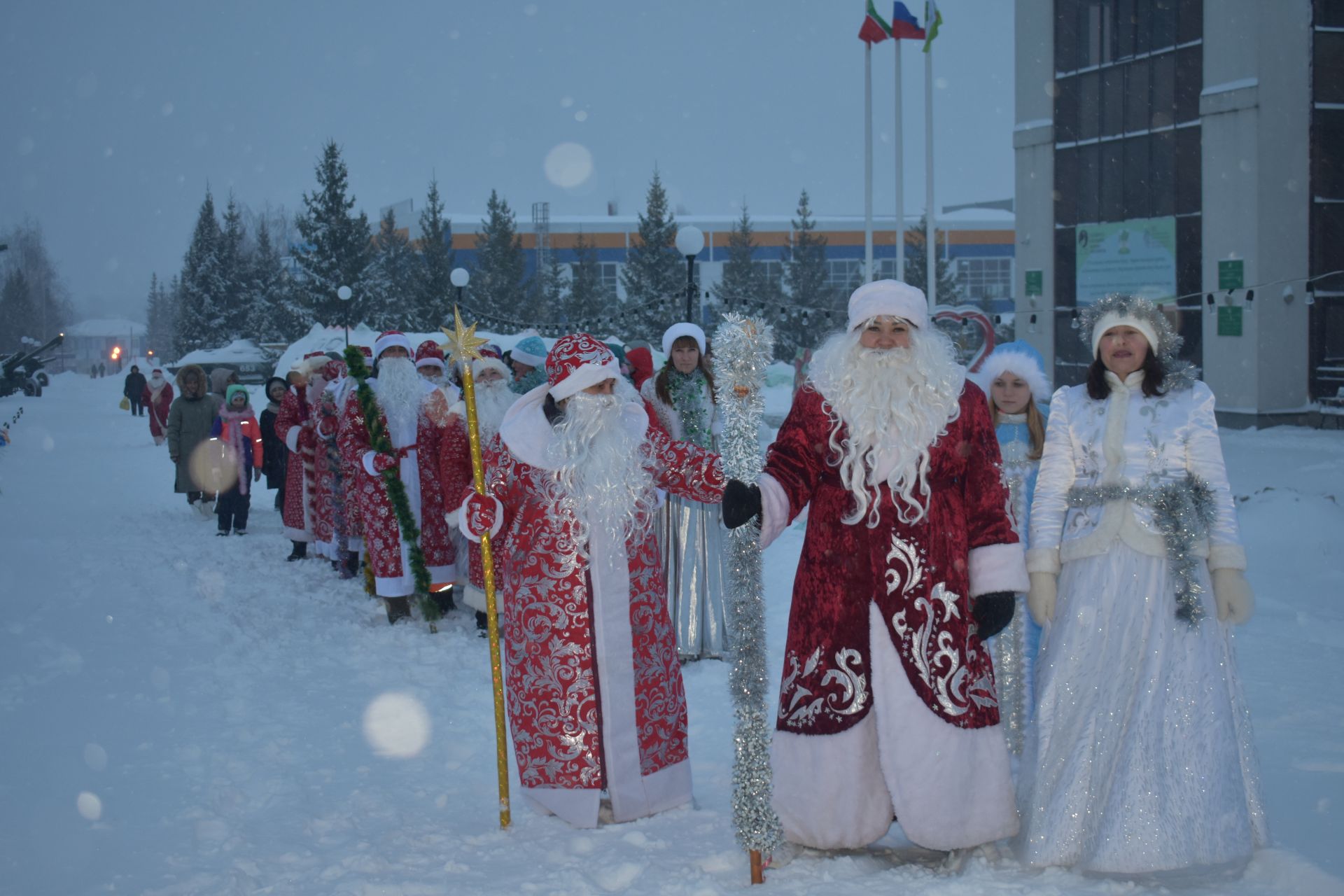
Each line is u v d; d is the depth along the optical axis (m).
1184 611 3.30
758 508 3.36
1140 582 3.36
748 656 3.37
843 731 3.35
